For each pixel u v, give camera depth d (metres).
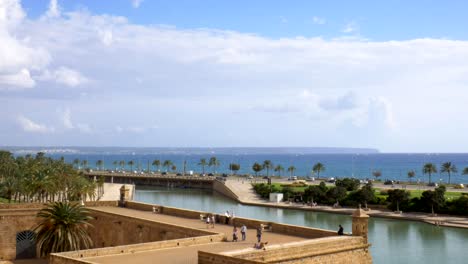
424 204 138.75
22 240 72.00
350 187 172.50
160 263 40.22
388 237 108.94
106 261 40.97
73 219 62.50
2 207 72.12
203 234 51.84
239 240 50.59
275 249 40.16
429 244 101.06
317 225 123.19
